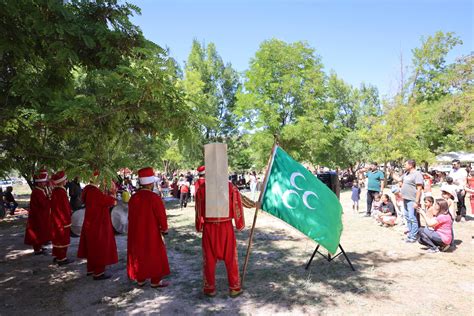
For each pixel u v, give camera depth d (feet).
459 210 33.30
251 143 91.86
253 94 88.89
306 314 13.62
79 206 37.70
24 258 23.97
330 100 95.14
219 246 15.35
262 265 20.29
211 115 16.46
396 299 14.93
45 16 15.03
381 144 80.38
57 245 21.71
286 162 17.24
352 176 103.09
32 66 17.88
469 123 83.46
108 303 15.34
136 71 13.34
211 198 15.19
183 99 15.24
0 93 16.07
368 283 16.90
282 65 90.63
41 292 17.17
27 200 80.38
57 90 17.47
